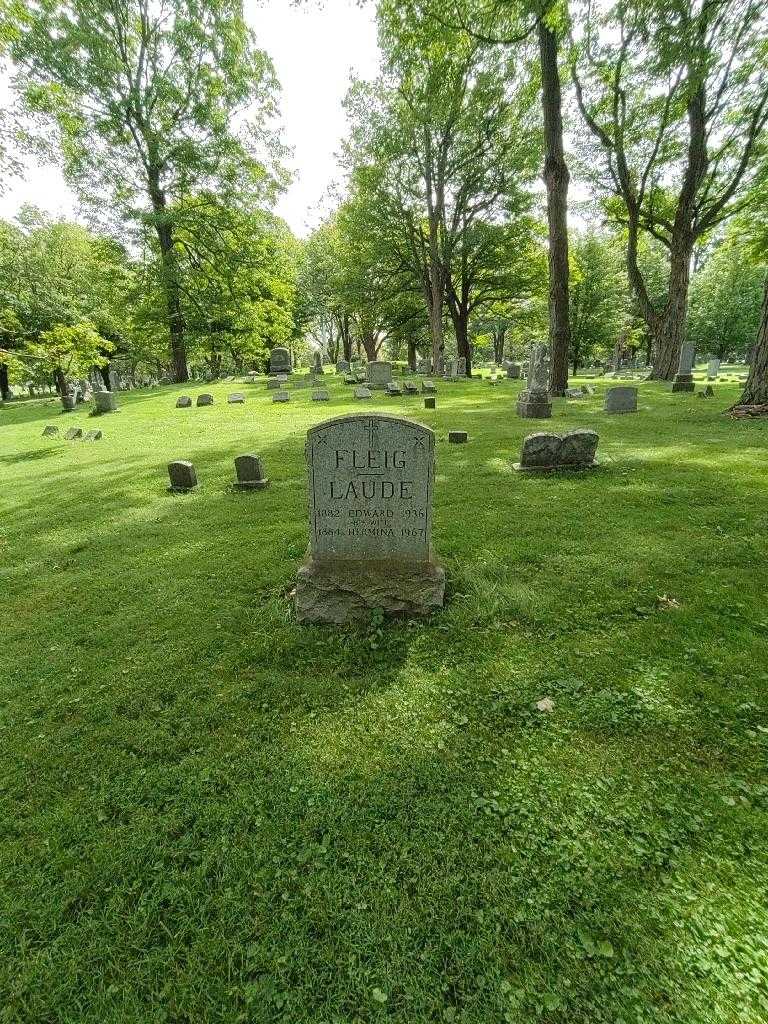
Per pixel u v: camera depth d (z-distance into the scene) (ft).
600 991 5.65
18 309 80.74
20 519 24.29
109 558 18.85
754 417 36.86
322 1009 5.62
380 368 74.79
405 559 13.88
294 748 9.46
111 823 8.12
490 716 10.00
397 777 8.70
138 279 93.25
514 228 93.91
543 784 8.38
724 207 70.49
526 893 6.71
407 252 101.96
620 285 129.49
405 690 10.87
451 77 77.10
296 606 13.71
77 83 74.54
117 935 6.49
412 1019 5.50
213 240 94.07
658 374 76.02
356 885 6.92
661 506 20.44
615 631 12.42
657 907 6.45
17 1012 5.83
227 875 7.17
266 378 91.97
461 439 33.96
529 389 43.50
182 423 51.67
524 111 81.97
